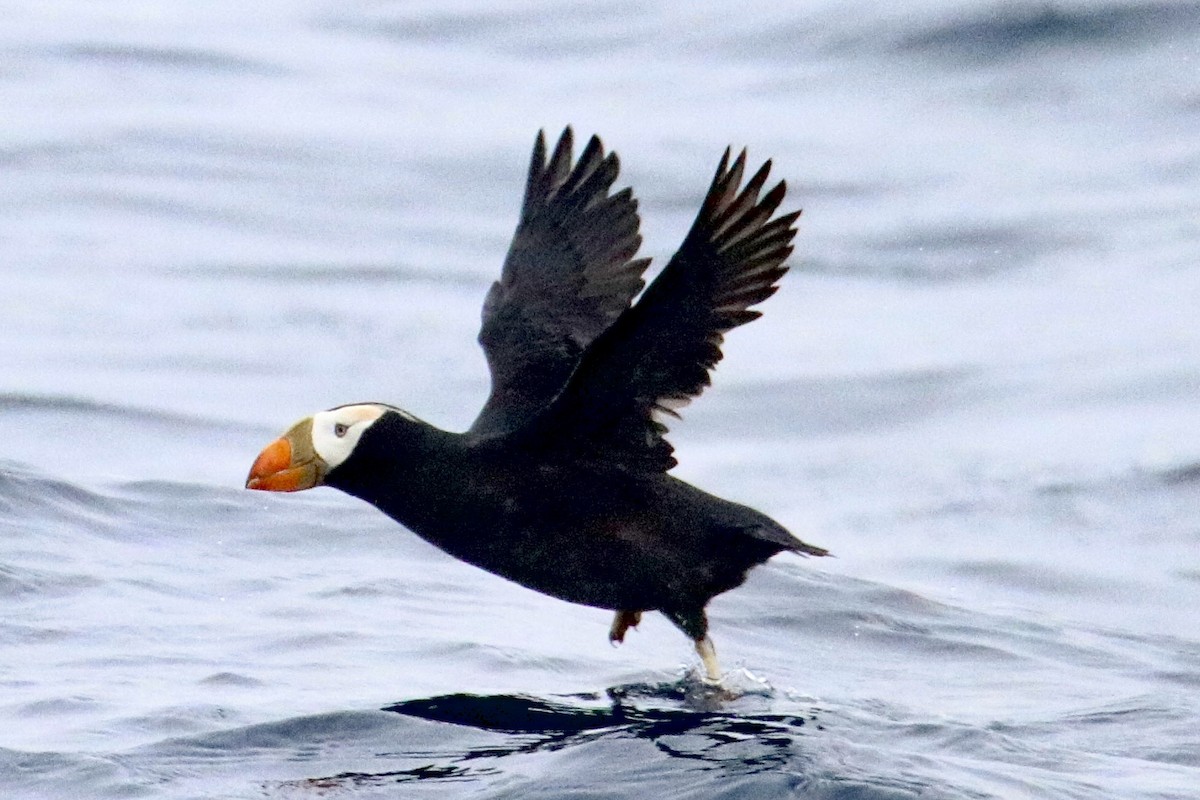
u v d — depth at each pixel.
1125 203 22.19
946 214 22.23
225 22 32.31
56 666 9.39
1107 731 9.09
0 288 20.03
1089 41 25.72
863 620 11.27
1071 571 13.01
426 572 11.66
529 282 9.80
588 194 9.85
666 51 28.81
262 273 21.05
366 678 9.34
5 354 17.66
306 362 17.91
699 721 8.59
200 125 26.61
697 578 8.93
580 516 8.82
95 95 28.03
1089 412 16.58
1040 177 23.11
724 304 8.05
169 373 17.39
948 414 16.77
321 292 20.41
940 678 10.27
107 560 11.41
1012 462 15.41
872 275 20.95
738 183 7.75
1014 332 18.73
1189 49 25.20
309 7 33.12
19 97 27.73
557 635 10.46
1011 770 8.05
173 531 12.29
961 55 26.17
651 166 24.06
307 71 29.52
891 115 25.38
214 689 9.06
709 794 7.44
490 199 24.06
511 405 9.20
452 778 7.75
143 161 25.09
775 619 11.19
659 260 21.33
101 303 19.66
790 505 14.69
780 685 9.56
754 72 27.41
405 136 26.28
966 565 13.09
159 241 22.22
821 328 19.23
